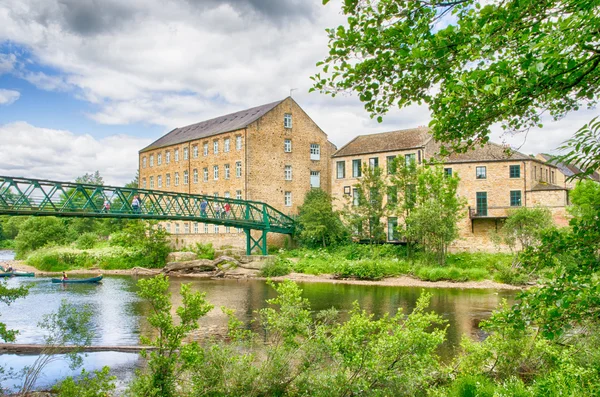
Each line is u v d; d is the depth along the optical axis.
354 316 7.13
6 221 84.62
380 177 38.41
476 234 35.44
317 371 6.72
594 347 7.27
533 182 35.31
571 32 3.74
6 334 8.07
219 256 38.25
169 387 6.46
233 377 6.52
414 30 4.40
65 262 39.59
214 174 47.19
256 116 44.50
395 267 30.64
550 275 4.57
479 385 6.91
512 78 4.18
